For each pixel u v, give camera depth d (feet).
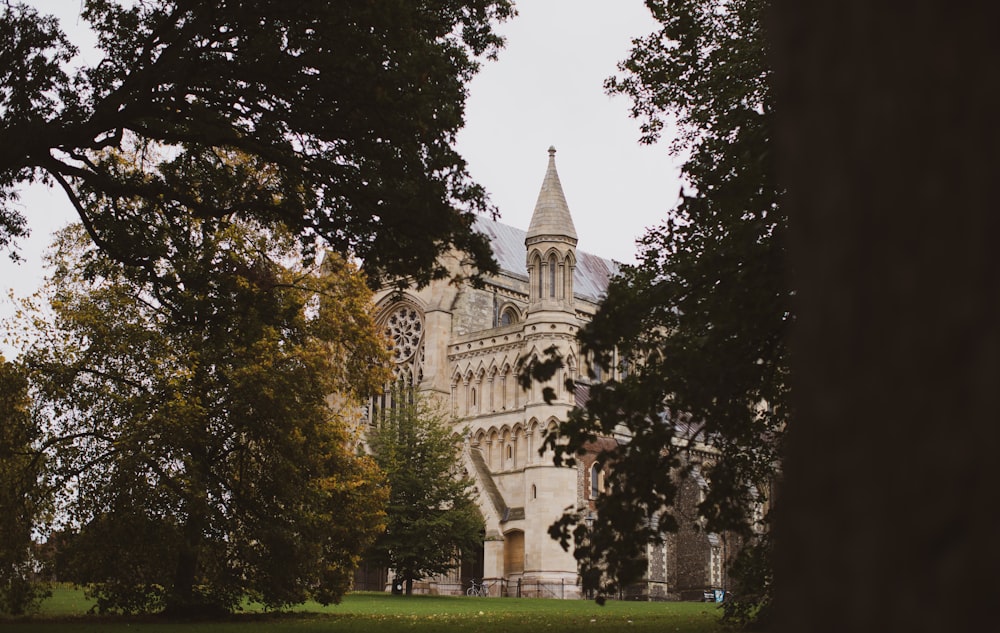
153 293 98.68
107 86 88.02
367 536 144.77
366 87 81.30
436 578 292.20
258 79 83.92
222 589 121.70
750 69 92.12
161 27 84.43
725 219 77.15
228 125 87.25
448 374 319.06
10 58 83.71
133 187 88.74
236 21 83.51
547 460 286.66
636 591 285.02
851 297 13.37
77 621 107.24
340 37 82.02
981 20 12.71
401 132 83.66
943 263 12.64
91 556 113.50
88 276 110.11
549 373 62.80
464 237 86.69
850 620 12.96
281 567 118.62
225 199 96.07
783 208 64.64
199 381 119.55
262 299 98.02
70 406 116.16
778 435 81.10
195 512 112.68
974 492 12.04
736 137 83.66
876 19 13.50
